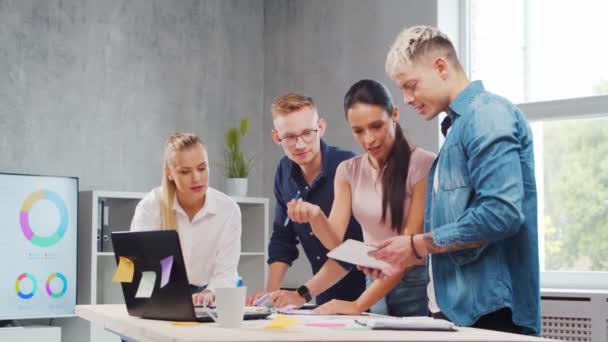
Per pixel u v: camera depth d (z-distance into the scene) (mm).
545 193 4355
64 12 4895
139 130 5156
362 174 3615
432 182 2723
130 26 5164
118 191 4781
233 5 5660
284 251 3885
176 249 2342
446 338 1750
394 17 4859
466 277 2412
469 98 2525
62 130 4844
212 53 5535
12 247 4336
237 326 2148
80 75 4938
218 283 3438
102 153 4992
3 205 4320
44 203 4461
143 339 2176
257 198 5141
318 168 3715
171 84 5324
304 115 3693
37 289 4406
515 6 4531
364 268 3354
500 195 2268
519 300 2393
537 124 4406
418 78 2793
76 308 3074
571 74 4324
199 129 5441
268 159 5691
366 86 3523
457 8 4707
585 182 4211
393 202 3506
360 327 2070
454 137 2512
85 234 4637
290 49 5566
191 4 5453
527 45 4484
